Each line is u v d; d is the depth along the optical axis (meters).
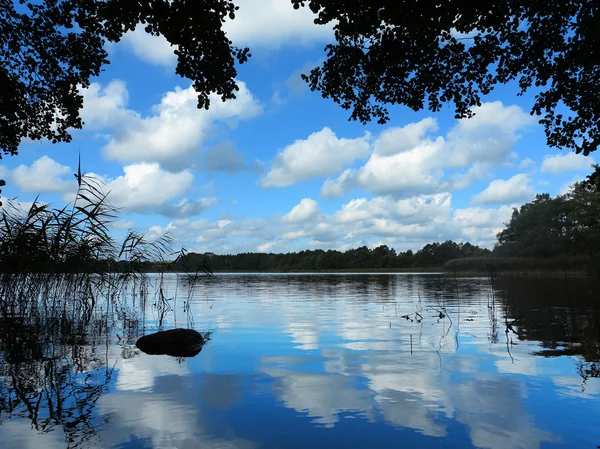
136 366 5.05
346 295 17.70
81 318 9.66
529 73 10.14
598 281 25.48
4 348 6.27
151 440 2.82
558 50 9.00
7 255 8.89
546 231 59.34
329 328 8.20
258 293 19.30
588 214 50.56
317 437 2.86
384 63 9.66
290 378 4.43
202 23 8.52
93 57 12.24
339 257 119.50
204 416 3.29
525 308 11.05
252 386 4.12
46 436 2.90
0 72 11.57
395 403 3.58
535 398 3.68
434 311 10.95
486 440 2.81
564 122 10.22
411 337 7.04
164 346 6.17
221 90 9.54
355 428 3.03
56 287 9.74
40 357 5.61
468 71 9.90
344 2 7.74
